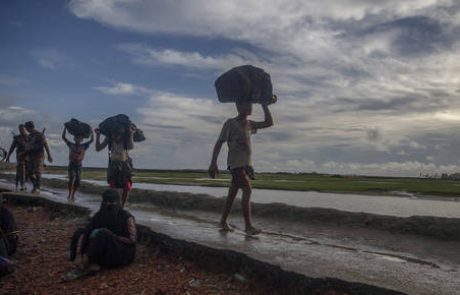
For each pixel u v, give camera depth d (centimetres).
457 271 683
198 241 795
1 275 686
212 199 1407
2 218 780
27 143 1616
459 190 2603
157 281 687
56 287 664
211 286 666
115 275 715
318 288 602
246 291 647
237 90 875
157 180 3603
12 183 2414
